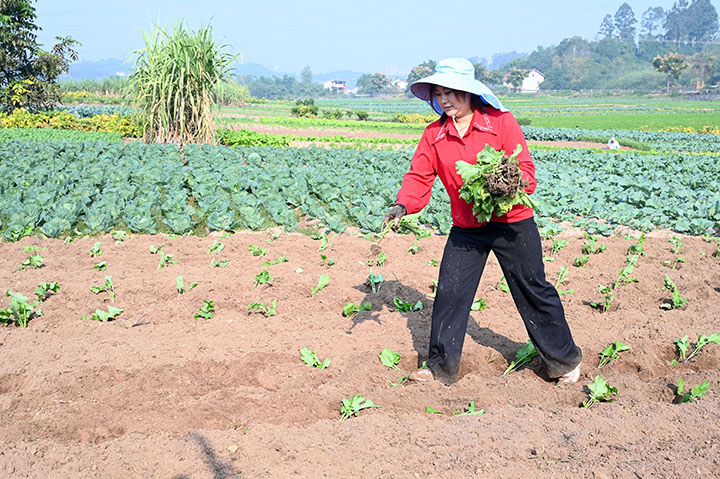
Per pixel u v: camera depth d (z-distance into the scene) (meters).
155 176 11.38
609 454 3.46
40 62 30.14
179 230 8.76
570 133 45.84
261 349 4.90
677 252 8.45
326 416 4.00
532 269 4.25
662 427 3.77
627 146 36.97
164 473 3.20
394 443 3.54
